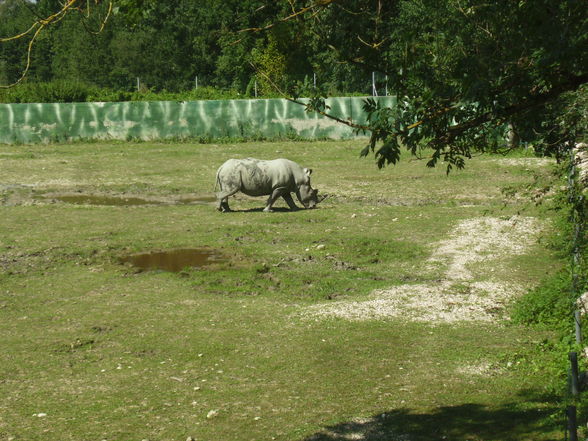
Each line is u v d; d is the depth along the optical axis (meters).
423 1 7.42
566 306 14.30
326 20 7.73
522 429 10.28
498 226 23.67
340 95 53.34
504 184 32.03
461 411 11.08
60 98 58.97
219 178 27.94
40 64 82.38
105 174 38.25
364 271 19.42
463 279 18.45
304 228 24.58
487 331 14.79
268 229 24.52
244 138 51.44
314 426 10.68
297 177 27.83
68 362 13.45
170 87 67.56
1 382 12.52
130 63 70.75
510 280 18.23
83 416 11.12
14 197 32.34
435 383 12.25
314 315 15.90
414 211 26.83
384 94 51.69
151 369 13.08
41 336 14.80
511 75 7.20
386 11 7.87
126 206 29.70
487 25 7.25
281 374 12.77
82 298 17.44
